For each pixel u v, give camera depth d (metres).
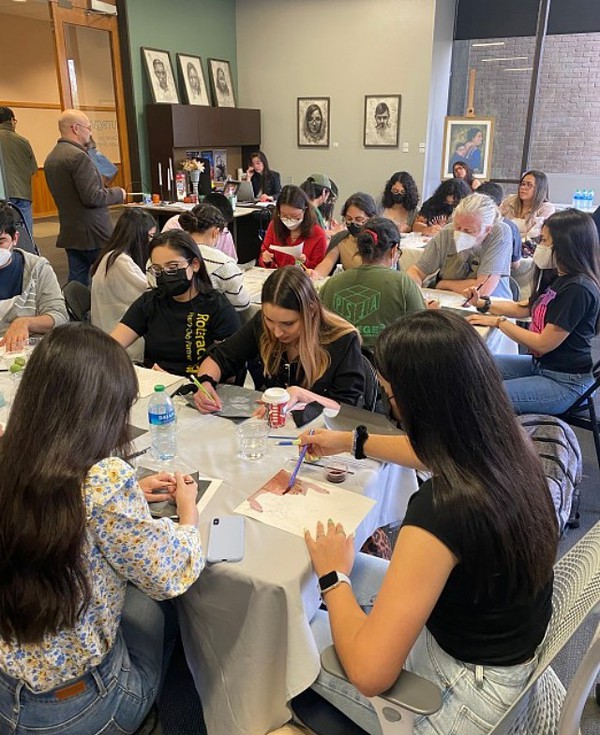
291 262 3.89
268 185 7.43
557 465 1.80
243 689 1.21
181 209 6.04
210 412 1.74
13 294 2.55
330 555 1.13
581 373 2.48
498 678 0.99
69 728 1.03
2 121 5.17
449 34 7.41
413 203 5.09
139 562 1.00
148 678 1.16
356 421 1.67
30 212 5.48
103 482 0.95
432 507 0.91
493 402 0.93
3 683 1.00
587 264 2.39
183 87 7.39
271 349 1.95
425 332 0.94
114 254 2.88
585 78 6.81
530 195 5.09
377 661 0.87
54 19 6.04
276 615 1.12
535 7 6.83
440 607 0.99
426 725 0.98
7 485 0.91
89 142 4.75
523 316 2.88
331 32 7.53
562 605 1.04
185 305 2.35
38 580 0.90
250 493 1.35
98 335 1.00
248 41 8.08
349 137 7.83
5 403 1.78
